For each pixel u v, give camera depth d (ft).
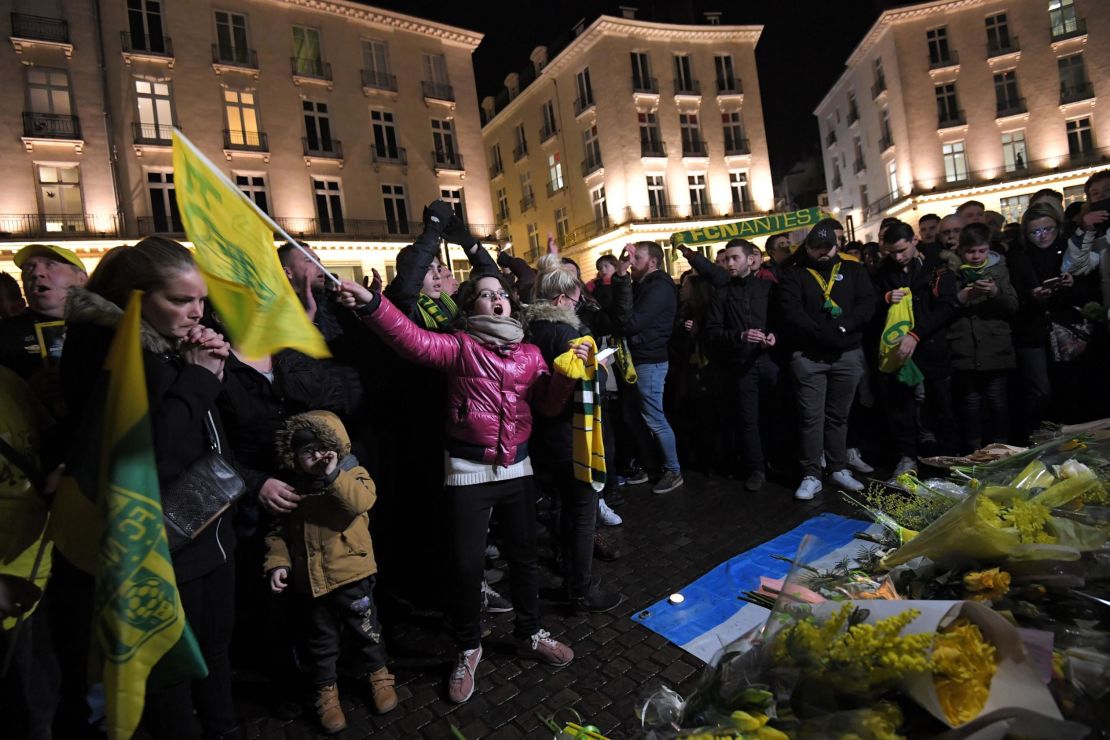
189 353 5.39
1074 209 14.32
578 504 9.21
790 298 13.03
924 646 3.25
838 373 13.11
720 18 95.40
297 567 7.35
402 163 73.67
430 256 9.61
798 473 14.76
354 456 8.20
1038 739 3.06
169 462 5.06
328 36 69.67
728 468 15.80
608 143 87.61
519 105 104.68
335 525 7.34
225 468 5.50
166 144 58.44
